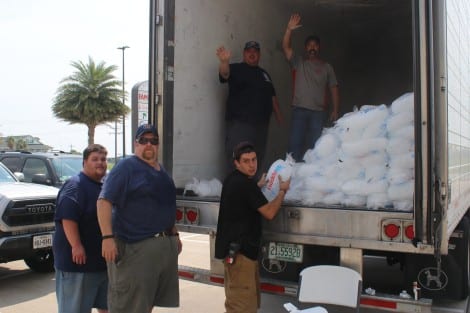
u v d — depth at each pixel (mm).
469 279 3957
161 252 3559
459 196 3854
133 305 3553
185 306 5410
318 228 3514
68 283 3760
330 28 7199
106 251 3400
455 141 3602
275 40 6125
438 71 3020
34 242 6332
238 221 3607
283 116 6344
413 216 3100
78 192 3727
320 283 3383
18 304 5555
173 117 4426
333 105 5828
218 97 5066
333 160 3629
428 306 3250
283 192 3627
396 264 3990
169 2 4387
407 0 6328
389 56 7316
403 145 3354
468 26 4598
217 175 5039
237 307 3590
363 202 3465
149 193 3533
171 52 4402
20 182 7504
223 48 4840
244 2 5441
